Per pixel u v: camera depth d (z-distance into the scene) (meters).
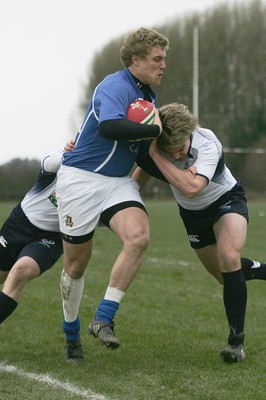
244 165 119.88
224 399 13.65
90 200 15.31
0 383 14.66
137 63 15.31
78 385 14.49
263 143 122.31
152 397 13.69
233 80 130.00
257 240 45.94
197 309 23.47
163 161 15.49
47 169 16.41
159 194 121.94
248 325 20.77
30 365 16.20
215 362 16.44
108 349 17.81
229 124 123.38
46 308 23.41
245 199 17.03
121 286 14.89
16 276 15.87
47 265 16.38
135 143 15.45
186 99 127.88
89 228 15.43
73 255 15.79
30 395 13.83
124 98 15.02
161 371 15.60
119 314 22.47
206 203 16.55
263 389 14.31
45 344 18.38
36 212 16.84
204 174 15.56
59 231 16.94
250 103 128.62
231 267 16.17
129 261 14.80
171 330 20.22
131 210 15.05
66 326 16.50
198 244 17.27
